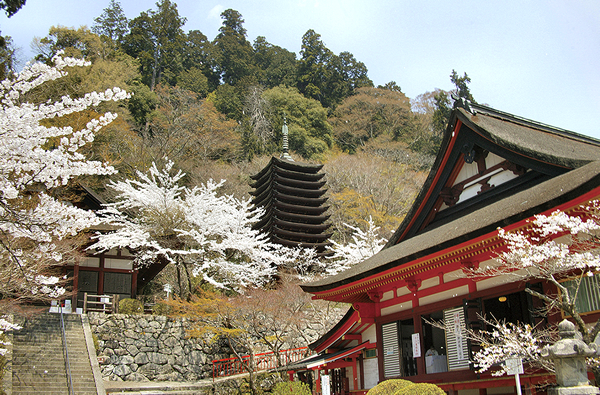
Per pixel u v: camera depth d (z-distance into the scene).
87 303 23.36
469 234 8.80
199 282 25.52
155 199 24.73
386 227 37.19
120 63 46.44
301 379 19.02
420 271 10.85
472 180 12.73
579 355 5.93
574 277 8.40
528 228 8.20
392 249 13.57
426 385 8.41
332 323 23.91
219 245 24.80
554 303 7.52
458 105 12.73
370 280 11.80
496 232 8.43
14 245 10.45
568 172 9.70
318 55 71.44
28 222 8.73
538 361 8.01
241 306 19.67
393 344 12.59
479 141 12.19
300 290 21.27
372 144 54.50
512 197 10.42
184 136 44.50
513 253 8.19
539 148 11.99
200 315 20.39
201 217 25.03
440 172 13.36
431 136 58.50
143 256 23.91
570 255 7.71
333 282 12.74
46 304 20.53
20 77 7.96
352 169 45.25
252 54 74.69
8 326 11.08
